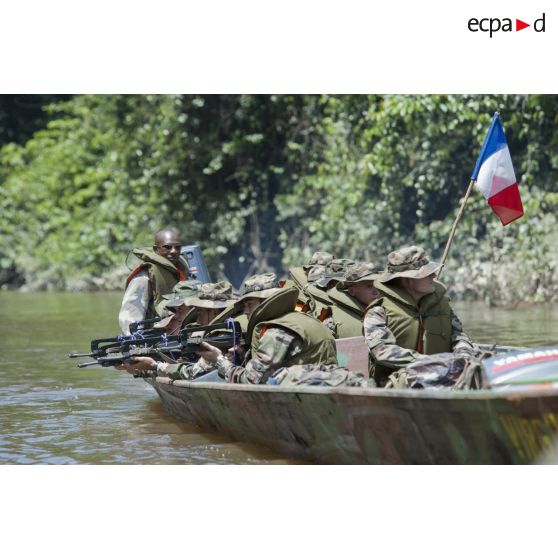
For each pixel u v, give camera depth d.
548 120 18.14
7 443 7.48
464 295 19.06
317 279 8.83
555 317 15.34
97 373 11.05
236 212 23.88
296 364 6.57
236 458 6.82
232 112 23.44
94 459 6.87
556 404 5.06
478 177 8.79
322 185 21.80
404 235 20.39
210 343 7.23
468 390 5.35
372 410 5.75
